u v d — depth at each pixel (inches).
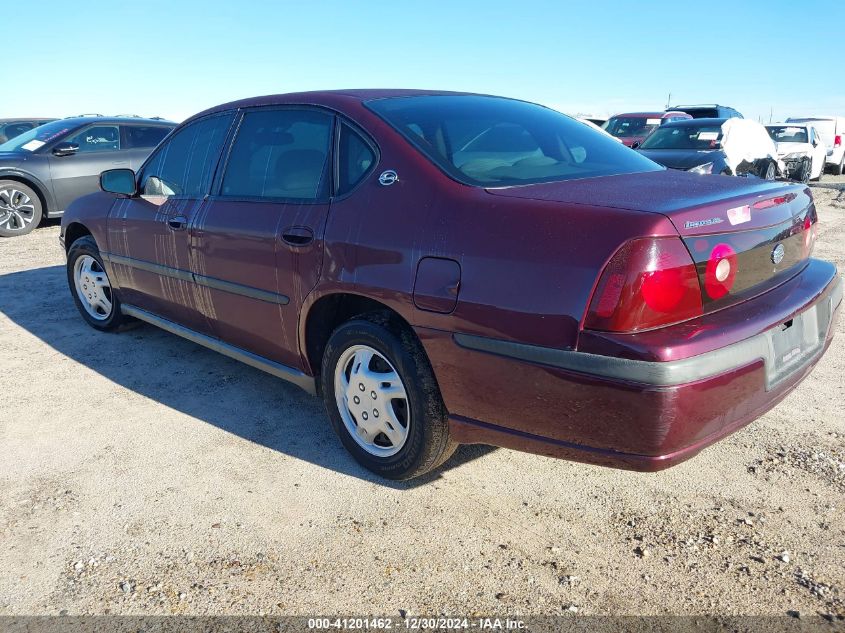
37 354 185.5
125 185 169.0
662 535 101.2
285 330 127.7
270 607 88.6
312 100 129.0
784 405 142.7
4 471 123.3
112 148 401.1
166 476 120.6
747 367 88.7
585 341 84.5
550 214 90.0
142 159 407.2
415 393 105.7
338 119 121.8
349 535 103.0
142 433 137.4
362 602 89.2
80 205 196.5
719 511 106.4
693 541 99.5
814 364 107.5
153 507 111.0
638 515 106.3
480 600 89.0
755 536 100.0
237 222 133.6
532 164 113.3
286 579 93.7
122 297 185.8
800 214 108.3
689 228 85.1
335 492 114.7
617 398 83.7
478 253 93.9
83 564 97.5
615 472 119.0
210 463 125.0
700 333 84.7
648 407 82.0
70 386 162.6
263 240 126.7
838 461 119.6
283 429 138.3
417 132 113.8
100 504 112.2
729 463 120.0
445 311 97.3
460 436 103.7
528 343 89.0
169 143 163.5
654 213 84.2
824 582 90.3
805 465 118.6
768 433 130.3
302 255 119.0
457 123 120.6
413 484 116.8
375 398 113.9
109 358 181.3
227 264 137.3
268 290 128.3
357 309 124.6
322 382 124.2
